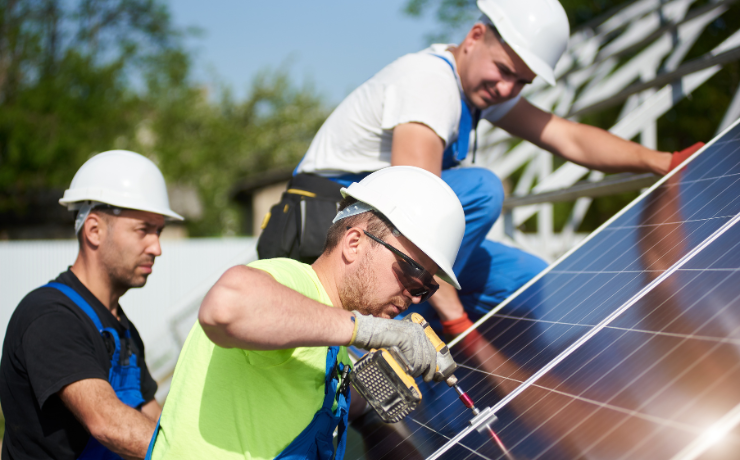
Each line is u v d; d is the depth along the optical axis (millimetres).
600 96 6043
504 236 4852
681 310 1561
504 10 2709
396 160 2615
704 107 13633
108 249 3045
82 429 2619
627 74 6055
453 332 2893
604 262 2225
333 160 2934
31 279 14141
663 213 2234
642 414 1312
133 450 2361
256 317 1392
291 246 2869
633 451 1228
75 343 2555
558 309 2150
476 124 3066
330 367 1810
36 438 2574
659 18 6223
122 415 2389
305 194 2920
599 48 7195
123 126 24188
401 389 1534
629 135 4523
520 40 2660
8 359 2619
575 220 6336
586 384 1567
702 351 1355
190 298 6805
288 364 1674
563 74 6641
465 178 2830
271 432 1690
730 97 13172
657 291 1742
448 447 1750
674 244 1965
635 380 1438
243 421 1692
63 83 22172
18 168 21281
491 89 2754
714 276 1591
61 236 25266
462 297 3422
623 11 6691
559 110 6637
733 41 3961
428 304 3238
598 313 1903
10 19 24375
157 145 31109
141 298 14641
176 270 14867
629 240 2244
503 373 1979
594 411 1438
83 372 2465
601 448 1303
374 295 1707
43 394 2412
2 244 14039
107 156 3199
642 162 3062
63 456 2582
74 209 3143
